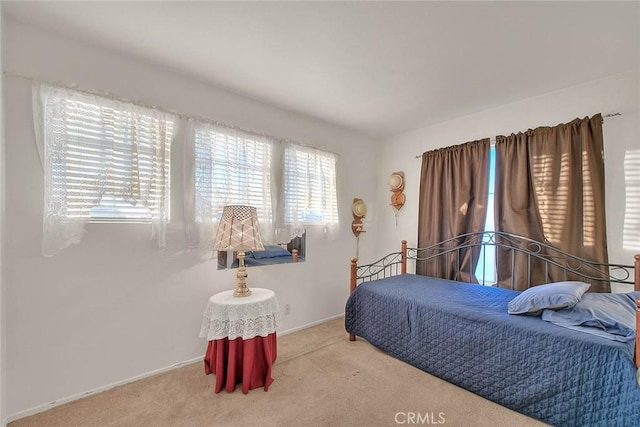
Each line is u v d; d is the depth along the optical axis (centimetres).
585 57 205
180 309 233
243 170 263
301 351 262
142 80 216
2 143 161
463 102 284
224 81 245
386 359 248
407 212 376
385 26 175
